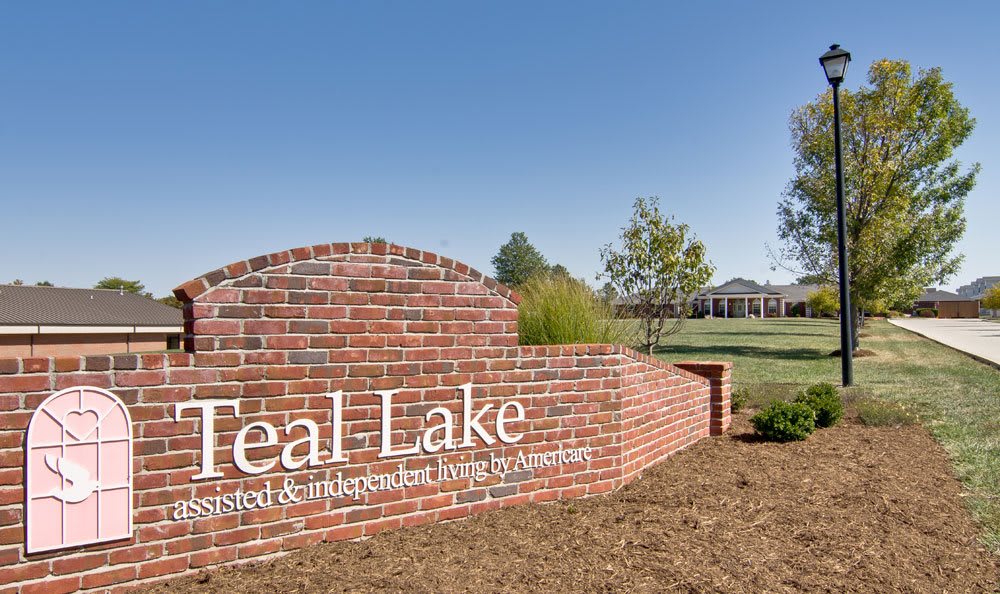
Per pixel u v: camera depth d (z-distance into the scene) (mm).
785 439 7949
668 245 11227
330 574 3873
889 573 4102
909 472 6461
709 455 7227
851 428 8711
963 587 3949
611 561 4191
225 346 3943
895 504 5438
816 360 20062
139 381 3660
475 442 5059
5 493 3305
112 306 33750
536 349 5387
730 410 8938
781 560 4270
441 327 4855
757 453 7289
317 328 4289
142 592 3609
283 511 4168
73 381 3467
